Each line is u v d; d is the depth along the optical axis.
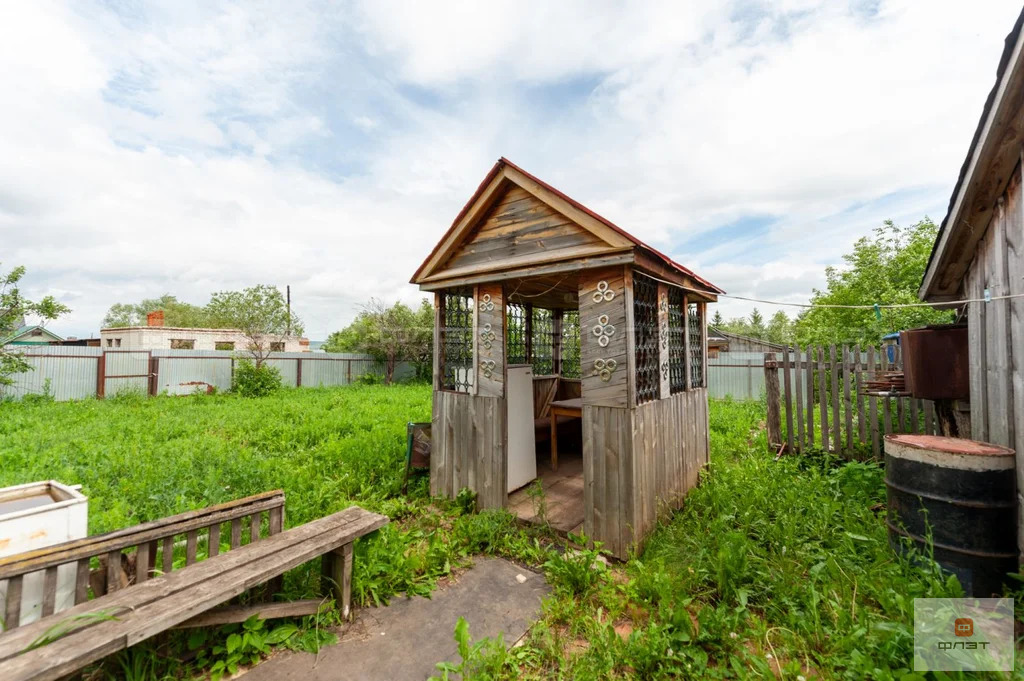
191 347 19.58
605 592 2.70
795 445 5.77
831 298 11.99
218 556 2.31
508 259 4.02
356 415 9.04
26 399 10.37
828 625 2.33
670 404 4.09
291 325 19.33
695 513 3.71
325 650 2.35
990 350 3.02
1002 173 2.71
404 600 2.84
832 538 3.18
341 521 2.79
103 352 12.13
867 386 4.45
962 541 2.57
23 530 1.97
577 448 6.53
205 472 4.70
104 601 1.85
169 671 2.04
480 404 4.22
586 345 3.57
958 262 3.45
